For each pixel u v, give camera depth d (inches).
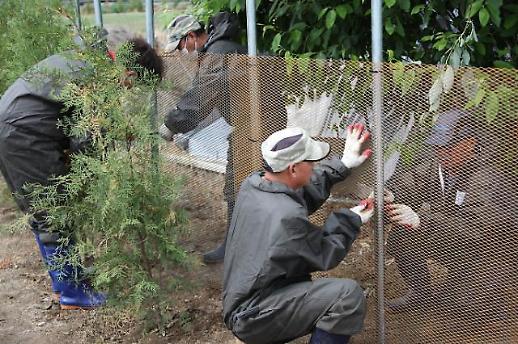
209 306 152.5
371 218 122.2
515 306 111.8
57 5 172.4
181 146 151.1
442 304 118.2
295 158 110.3
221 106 142.6
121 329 148.6
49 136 141.4
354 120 119.1
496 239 110.8
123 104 128.3
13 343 145.3
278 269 108.4
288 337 115.2
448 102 108.2
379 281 120.4
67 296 157.9
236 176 143.2
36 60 167.9
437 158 112.0
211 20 177.5
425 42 148.9
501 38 141.8
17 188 144.7
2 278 177.8
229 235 116.9
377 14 113.5
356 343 129.6
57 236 148.3
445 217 114.1
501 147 105.8
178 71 149.1
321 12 146.0
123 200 126.0
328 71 120.9
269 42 169.5
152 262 141.8
